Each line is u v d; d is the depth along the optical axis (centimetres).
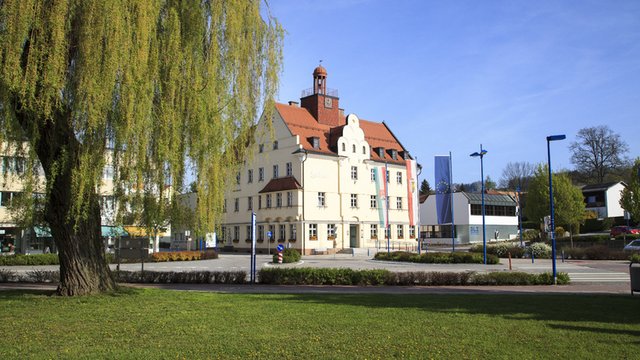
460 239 7044
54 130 1223
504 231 7431
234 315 1097
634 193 5181
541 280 2095
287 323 1002
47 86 1085
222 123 1391
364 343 827
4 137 1155
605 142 7506
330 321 1025
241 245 5869
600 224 6731
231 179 1540
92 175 1198
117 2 1141
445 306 1264
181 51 1306
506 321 1034
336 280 2062
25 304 1230
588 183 8225
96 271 1450
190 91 1305
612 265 3466
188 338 863
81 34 1123
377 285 2030
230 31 1414
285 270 2089
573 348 803
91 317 1062
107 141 1214
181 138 1310
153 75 1228
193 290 1755
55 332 912
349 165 5550
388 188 5938
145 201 1334
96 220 1456
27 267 3145
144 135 1201
